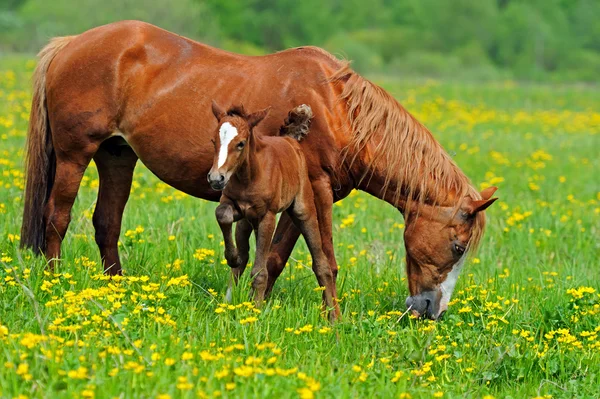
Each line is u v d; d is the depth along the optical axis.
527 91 55.34
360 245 15.94
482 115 39.78
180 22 72.62
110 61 11.82
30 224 12.52
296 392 8.16
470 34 138.38
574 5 159.00
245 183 10.38
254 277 10.92
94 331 9.30
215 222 16.28
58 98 12.02
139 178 19.62
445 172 11.78
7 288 10.58
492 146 30.59
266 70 11.86
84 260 12.04
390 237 16.95
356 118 11.65
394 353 10.08
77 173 12.12
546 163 27.88
